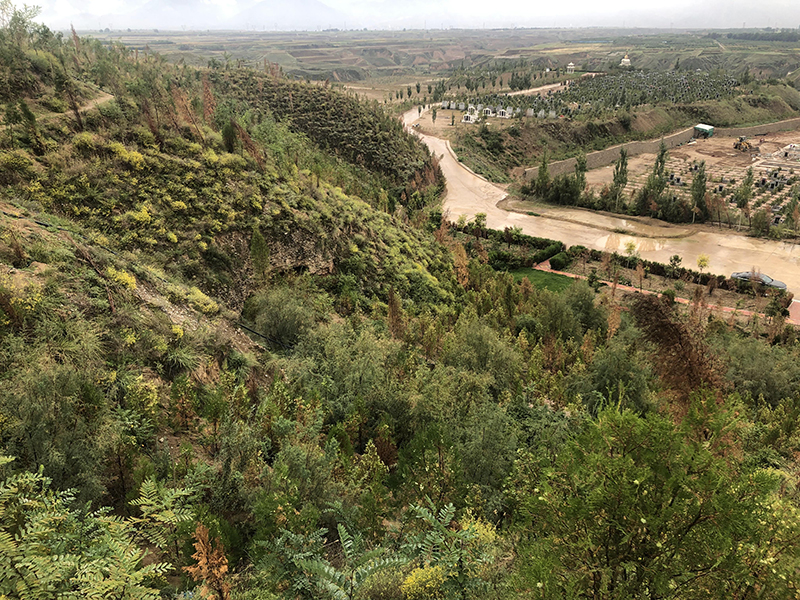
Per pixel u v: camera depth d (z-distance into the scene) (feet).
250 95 332.19
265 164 153.48
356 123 339.77
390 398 77.61
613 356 104.37
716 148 507.71
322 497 48.96
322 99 348.59
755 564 29.07
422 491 51.39
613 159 472.03
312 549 35.68
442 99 621.72
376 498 49.96
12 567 21.31
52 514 26.96
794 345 171.73
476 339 111.24
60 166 108.17
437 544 34.55
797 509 32.91
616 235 294.87
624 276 244.42
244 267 122.52
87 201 106.42
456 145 438.40
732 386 123.44
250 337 99.30
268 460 57.31
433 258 190.80
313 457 52.85
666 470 29.76
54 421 44.47
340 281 143.74
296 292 116.57
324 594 32.14
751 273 231.09
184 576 36.37
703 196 311.27
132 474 47.88
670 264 245.65
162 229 111.65
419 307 150.71
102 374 61.00
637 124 524.93
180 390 63.31
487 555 35.70
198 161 133.80
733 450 35.78
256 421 63.31
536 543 31.65
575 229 304.09
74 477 42.19
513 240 277.44
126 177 117.08
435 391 78.43
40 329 61.11
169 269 106.32
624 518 28.45
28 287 65.67
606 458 29.43
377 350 92.53
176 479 47.96
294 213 142.51
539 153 457.68
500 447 60.95
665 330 77.92
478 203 346.54
